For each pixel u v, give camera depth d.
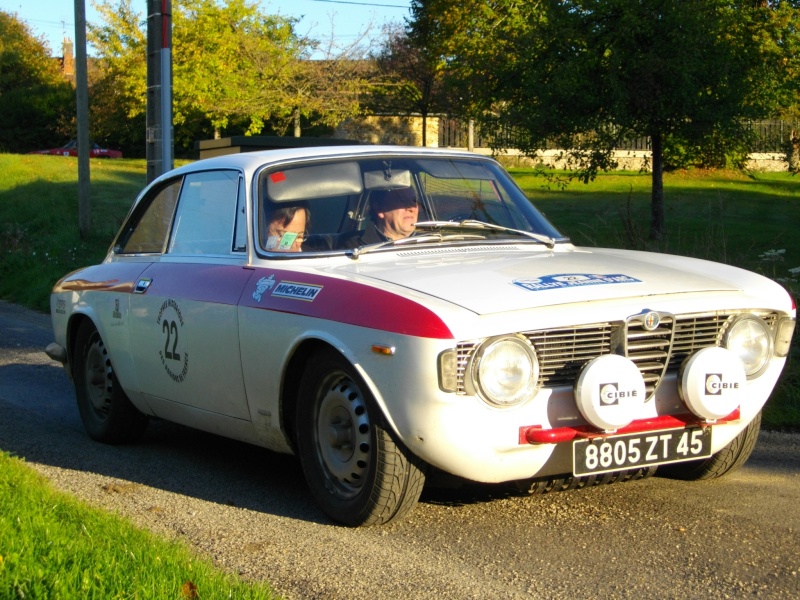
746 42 16.02
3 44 58.03
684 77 15.10
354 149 5.40
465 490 5.00
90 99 44.09
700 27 15.16
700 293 4.42
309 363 4.54
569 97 15.68
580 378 4.05
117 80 41.47
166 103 11.96
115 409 6.16
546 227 5.54
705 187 26.41
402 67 38.38
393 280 4.37
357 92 36.81
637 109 15.80
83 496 5.10
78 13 19.17
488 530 4.43
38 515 4.17
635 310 4.19
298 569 3.99
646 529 4.40
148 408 5.88
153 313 5.56
